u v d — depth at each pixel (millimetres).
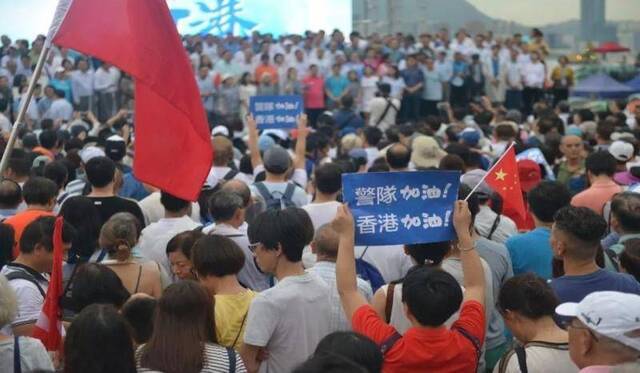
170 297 4910
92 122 21578
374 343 4324
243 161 11984
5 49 27109
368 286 6582
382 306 5820
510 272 6977
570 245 5785
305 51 28641
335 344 4258
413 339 4957
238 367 4984
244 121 23906
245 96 26875
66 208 7285
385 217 5402
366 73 27672
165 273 7125
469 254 5375
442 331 4984
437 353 4922
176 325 4887
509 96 29172
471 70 28375
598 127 14492
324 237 6355
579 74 28344
